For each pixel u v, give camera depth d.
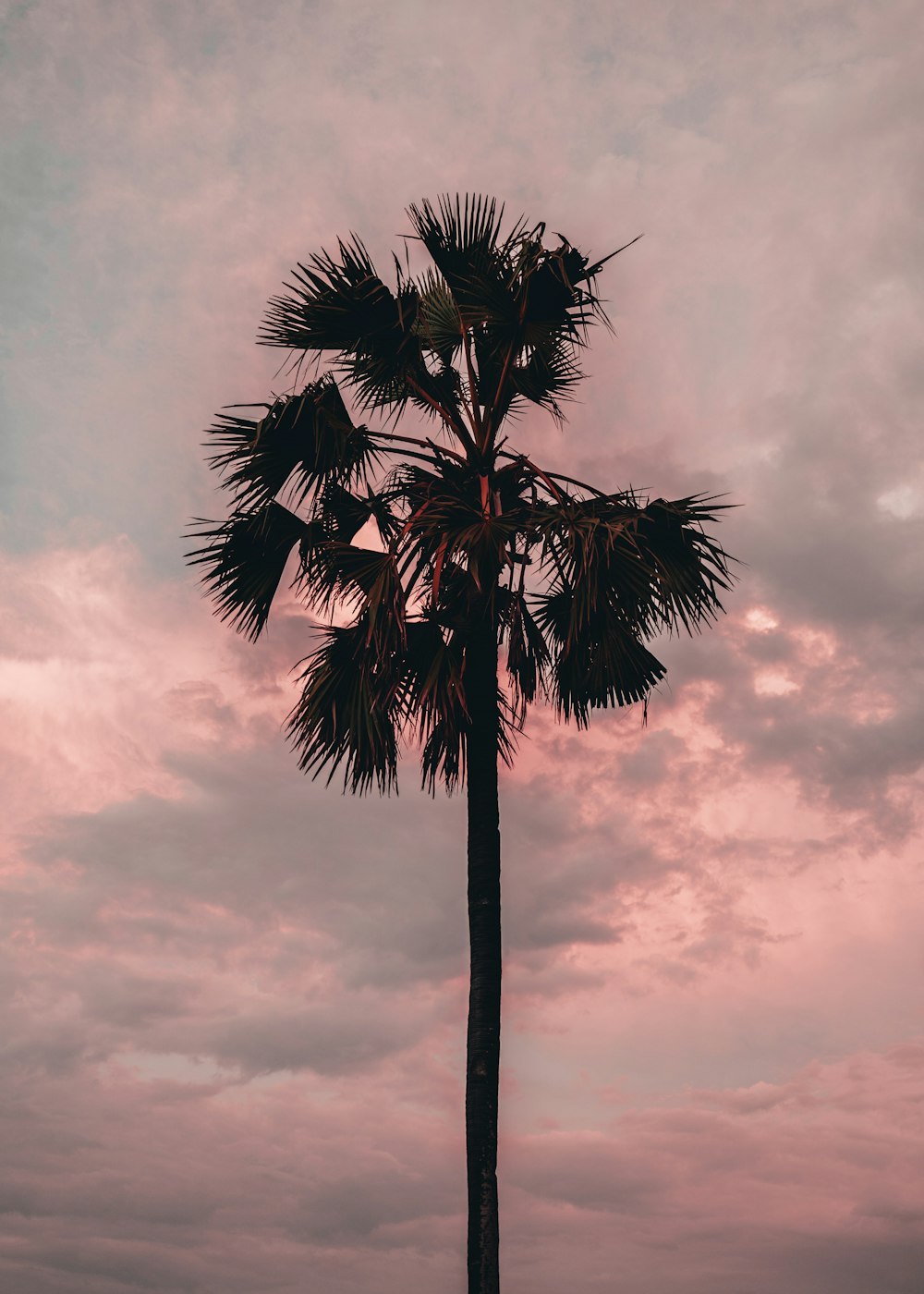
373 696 10.27
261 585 11.23
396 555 10.32
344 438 10.88
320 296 11.00
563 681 11.48
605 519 10.55
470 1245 9.16
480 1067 9.62
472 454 11.08
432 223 11.27
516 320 10.84
